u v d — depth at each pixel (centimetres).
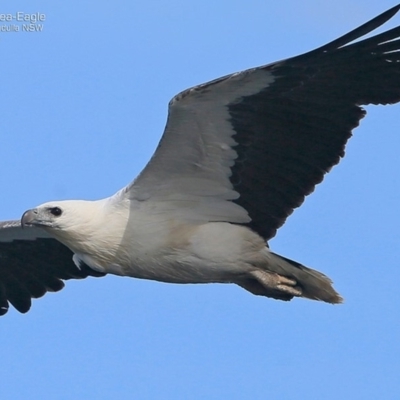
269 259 1537
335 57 1430
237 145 1474
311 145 1472
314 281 1534
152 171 1504
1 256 1861
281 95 1443
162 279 1567
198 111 1432
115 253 1543
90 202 1558
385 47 1432
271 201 1516
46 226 1546
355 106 1455
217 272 1545
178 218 1525
